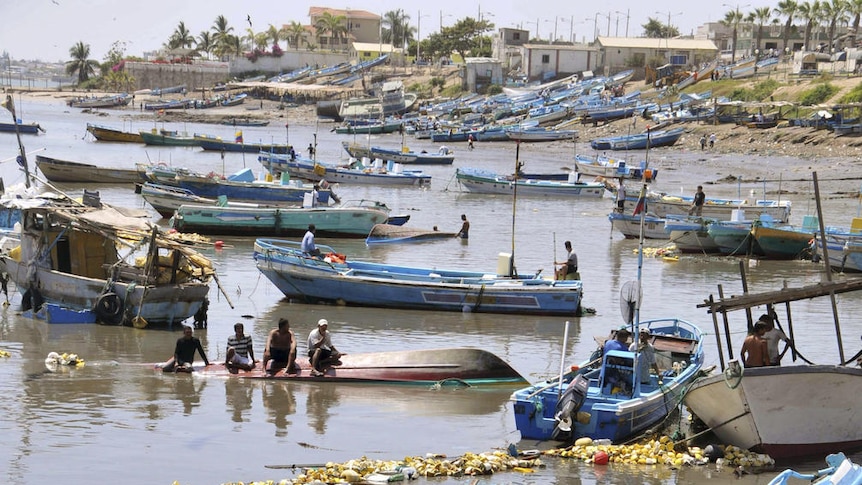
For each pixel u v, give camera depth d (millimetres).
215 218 40750
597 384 17797
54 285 26047
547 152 101438
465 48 190375
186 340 21109
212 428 17375
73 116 149250
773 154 89250
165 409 18359
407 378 20312
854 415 16188
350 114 145750
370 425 17797
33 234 26250
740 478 15289
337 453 16328
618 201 45594
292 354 20594
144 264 25766
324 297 28297
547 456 16172
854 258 34906
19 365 21234
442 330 25469
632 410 16500
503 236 43500
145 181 54500
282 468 15484
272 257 28359
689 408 17141
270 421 17859
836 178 69000
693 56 155500
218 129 131875
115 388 19641
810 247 37562
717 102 109250
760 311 28406
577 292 26984
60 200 27266
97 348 22906
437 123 124000
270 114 157125
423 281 27938
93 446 16266
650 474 15398
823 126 92062
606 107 121062
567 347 23922
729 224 38375
